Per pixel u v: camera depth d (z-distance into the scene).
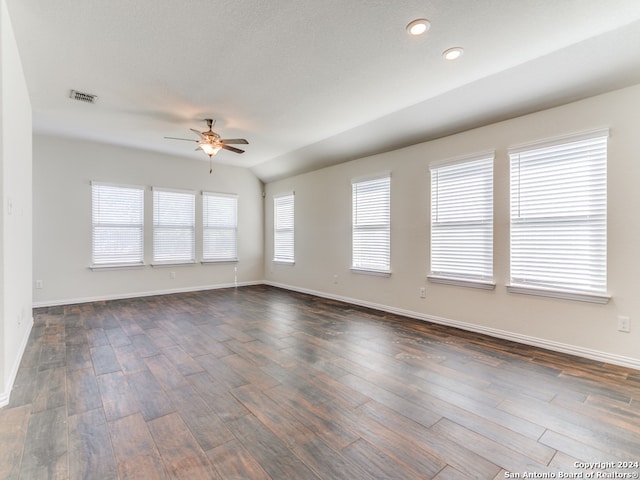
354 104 3.77
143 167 5.92
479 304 3.78
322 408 2.13
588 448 1.74
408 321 4.30
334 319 4.39
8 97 2.29
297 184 6.64
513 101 3.28
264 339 3.54
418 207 4.40
